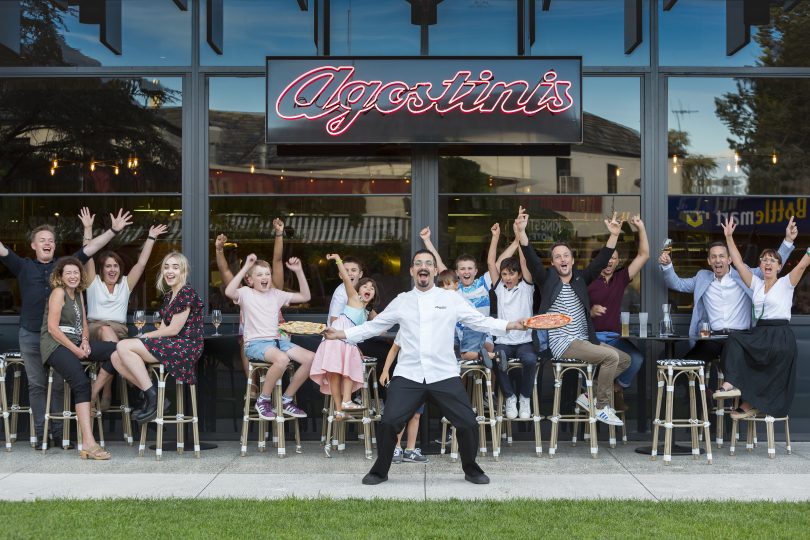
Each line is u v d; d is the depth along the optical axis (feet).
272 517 17.03
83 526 16.39
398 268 26.08
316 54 26.30
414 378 20.12
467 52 26.27
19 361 24.88
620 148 26.16
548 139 25.44
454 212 26.16
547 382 26.05
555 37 26.27
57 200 26.43
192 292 23.94
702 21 26.27
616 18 26.30
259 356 24.13
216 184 26.32
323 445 25.39
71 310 23.59
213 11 26.40
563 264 24.13
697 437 23.50
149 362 23.63
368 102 25.48
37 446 25.05
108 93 26.48
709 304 25.45
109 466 22.58
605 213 26.14
